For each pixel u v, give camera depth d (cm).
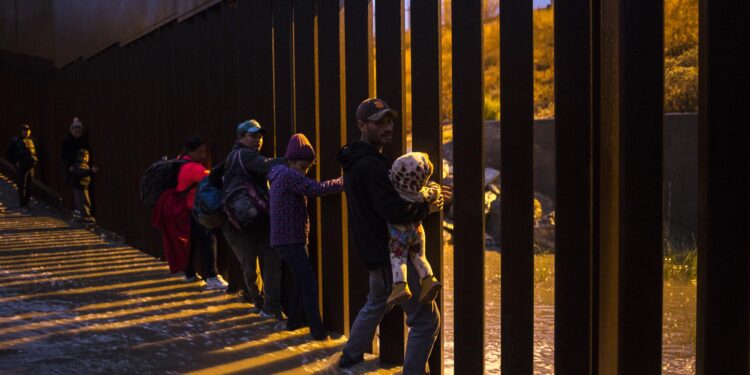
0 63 1521
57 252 840
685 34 1294
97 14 999
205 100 698
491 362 487
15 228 1049
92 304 572
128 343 463
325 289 508
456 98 382
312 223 519
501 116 357
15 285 634
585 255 329
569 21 328
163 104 807
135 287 649
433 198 372
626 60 306
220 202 549
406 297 363
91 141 1070
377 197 367
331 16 485
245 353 452
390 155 432
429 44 406
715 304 289
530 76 348
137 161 884
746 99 281
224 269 682
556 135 334
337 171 489
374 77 476
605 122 329
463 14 376
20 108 1430
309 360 442
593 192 331
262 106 576
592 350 336
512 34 352
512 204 357
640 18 302
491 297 688
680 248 955
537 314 609
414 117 414
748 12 279
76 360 420
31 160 1261
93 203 1095
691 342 526
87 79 1077
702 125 290
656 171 303
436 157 408
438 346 419
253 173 531
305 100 519
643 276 308
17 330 477
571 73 329
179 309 567
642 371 310
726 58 283
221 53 658
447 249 955
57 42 1201
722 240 287
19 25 1397
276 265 539
